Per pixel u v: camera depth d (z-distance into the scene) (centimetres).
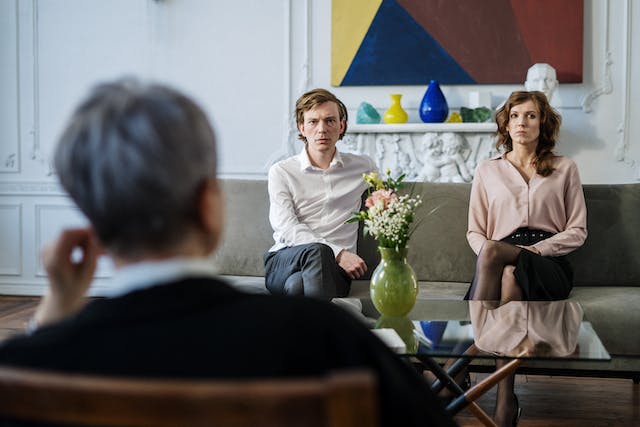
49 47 529
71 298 83
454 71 493
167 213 69
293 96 512
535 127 324
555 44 484
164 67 521
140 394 54
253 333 66
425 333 203
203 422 54
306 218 328
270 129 515
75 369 65
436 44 493
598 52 486
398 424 66
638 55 482
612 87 486
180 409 54
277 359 65
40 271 531
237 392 53
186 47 519
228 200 346
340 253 303
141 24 521
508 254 277
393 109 486
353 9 499
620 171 488
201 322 66
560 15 483
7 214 534
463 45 491
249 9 512
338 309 73
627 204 323
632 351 265
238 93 516
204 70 518
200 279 70
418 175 489
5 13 530
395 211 232
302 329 68
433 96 479
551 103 491
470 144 483
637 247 318
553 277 280
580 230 307
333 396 50
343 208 330
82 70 527
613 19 484
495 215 322
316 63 510
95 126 67
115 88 70
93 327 67
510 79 489
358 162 336
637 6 480
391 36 496
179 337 65
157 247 70
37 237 531
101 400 55
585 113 489
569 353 179
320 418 53
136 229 69
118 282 71
